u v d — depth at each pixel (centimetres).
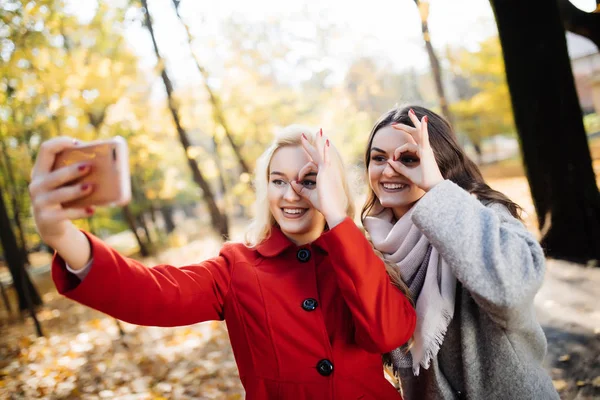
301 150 144
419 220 125
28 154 720
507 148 2417
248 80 959
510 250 121
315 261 145
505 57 543
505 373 142
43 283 1281
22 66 575
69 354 507
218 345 466
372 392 138
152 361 442
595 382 282
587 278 451
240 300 137
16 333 688
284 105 1077
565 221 521
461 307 145
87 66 637
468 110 1336
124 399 357
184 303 125
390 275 144
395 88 2061
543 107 525
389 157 160
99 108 705
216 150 1113
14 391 413
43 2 550
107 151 86
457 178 167
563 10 582
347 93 1494
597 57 2152
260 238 156
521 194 1055
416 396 166
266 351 133
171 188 1627
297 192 138
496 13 538
